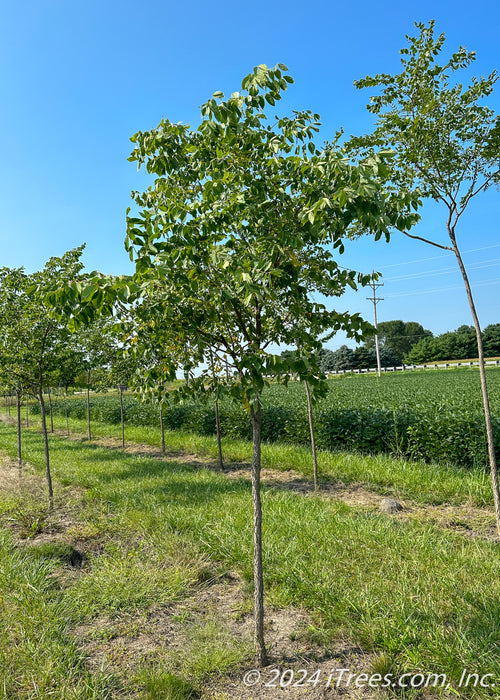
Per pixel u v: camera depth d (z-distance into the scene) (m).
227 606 3.77
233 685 2.84
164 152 2.88
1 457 12.37
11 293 7.02
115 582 4.02
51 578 4.18
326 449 10.23
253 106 2.83
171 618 3.60
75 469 9.57
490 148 4.96
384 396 15.75
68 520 6.17
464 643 2.87
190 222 2.79
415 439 8.63
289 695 2.72
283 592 3.79
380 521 5.25
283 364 2.72
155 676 2.86
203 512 5.89
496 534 5.06
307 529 4.98
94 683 2.77
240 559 4.46
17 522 5.96
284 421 11.62
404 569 3.89
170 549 4.72
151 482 7.95
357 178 2.38
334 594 3.63
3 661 2.95
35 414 30.56
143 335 3.17
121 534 5.38
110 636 3.37
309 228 2.78
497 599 3.38
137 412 18.31
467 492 6.48
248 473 8.91
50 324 6.96
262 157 2.93
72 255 6.95
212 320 3.00
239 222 2.99
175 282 2.79
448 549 4.42
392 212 2.76
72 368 8.26
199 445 12.02
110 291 2.52
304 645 3.20
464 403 10.99
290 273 2.94
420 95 5.17
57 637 3.25
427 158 5.23
